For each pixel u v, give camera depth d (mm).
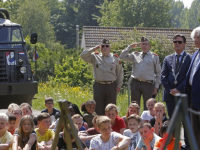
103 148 6051
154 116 8422
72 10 82875
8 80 10961
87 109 8703
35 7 75188
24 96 10914
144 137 6359
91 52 9789
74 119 7141
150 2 63031
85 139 6746
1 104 10844
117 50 22109
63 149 5977
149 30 35375
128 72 19797
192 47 27828
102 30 36750
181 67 7578
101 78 9781
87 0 82000
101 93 9844
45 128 6906
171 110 7656
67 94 17609
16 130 6461
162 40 22297
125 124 8430
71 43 78750
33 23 74250
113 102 9961
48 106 9438
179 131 2754
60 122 3111
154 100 8508
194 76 6426
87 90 20734
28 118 6367
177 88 7516
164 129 6363
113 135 6148
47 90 19422
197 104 6344
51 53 41750
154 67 10109
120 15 63438
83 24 81000
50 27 75688
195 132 6441
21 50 11492
